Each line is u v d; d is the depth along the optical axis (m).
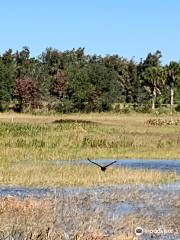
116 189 34.69
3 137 64.44
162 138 68.88
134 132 76.06
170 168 47.38
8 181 37.16
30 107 138.75
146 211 27.33
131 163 50.88
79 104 139.88
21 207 26.64
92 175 39.97
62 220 24.39
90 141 61.91
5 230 21.55
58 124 81.31
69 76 144.12
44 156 52.47
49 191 33.72
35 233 20.84
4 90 138.88
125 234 21.92
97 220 24.69
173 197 31.66
